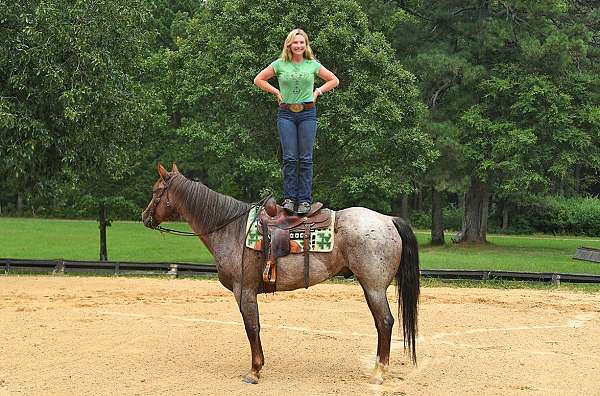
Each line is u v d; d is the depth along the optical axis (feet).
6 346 29.50
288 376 25.49
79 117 50.80
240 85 66.74
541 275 57.06
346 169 74.08
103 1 52.95
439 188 94.68
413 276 24.57
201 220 25.64
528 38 95.91
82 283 52.01
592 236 153.89
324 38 65.26
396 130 73.00
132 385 23.81
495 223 168.76
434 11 104.63
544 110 90.12
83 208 72.54
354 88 66.90
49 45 49.62
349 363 27.84
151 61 79.46
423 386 24.34
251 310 24.81
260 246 24.62
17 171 51.47
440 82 97.09
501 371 26.76
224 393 23.06
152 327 34.60
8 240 104.47
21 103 50.39
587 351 30.96
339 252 24.52
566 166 90.12
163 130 78.43
